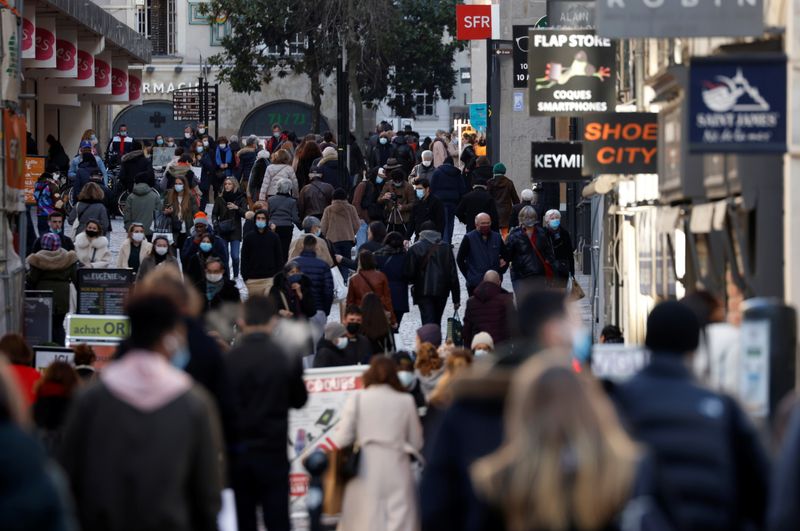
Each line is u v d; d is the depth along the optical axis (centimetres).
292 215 6094
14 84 4397
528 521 1183
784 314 1806
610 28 2491
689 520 1395
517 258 4841
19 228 4625
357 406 2617
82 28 9325
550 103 3788
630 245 4338
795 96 2395
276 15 13888
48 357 3159
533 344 1369
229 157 9294
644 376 1460
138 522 1594
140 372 1625
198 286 4275
